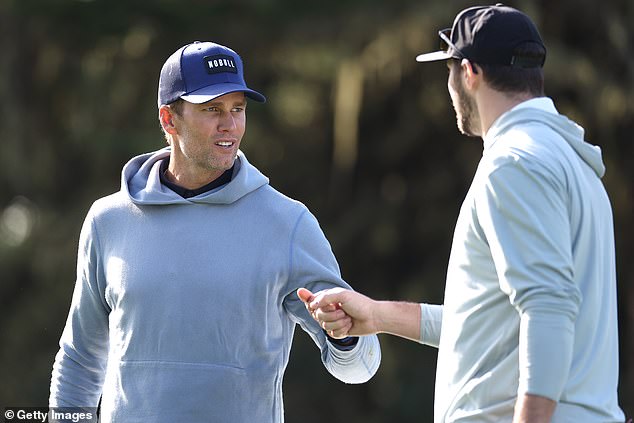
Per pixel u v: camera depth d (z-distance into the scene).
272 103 53.31
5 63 52.47
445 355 11.18
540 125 10.83
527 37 11.09
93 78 52.84
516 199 10.30
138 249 12.90
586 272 10.66
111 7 50.28
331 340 12.92
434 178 54.81
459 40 11.35
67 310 53.53
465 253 10.91
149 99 52.72
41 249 54.03
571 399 10.45
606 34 50.38
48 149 54.56
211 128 12.75
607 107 49.97
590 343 10.59
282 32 50.66
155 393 12.60
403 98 52.25
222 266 12.67
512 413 10.62
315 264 12.84
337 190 54.72
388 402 52.34
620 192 51.84
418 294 54.31
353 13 49.25
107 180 53.81
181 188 13.20
